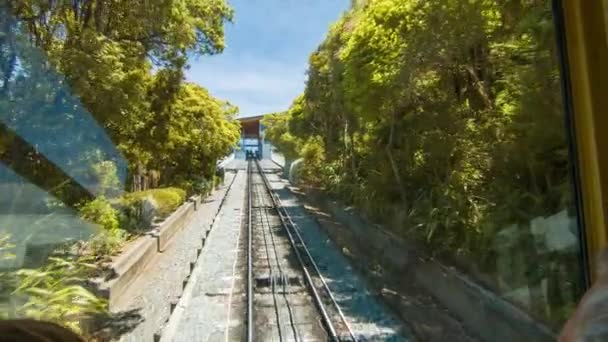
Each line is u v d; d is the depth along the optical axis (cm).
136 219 750
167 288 741
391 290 771
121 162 478
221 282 893
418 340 569
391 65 848
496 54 531
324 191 1557
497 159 520
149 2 471
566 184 143
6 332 72
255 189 1809
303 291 858
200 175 1136
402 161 977
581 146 130
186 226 1138
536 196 334
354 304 751
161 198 818
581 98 128
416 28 745
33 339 72
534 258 394
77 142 364
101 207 453
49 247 358
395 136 1009
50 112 321
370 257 1049
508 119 465
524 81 331
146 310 596
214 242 1202
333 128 1430
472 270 609
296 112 1373
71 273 392
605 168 123
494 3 521
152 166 680
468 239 637
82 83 352
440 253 733
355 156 1341
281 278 941
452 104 763
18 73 290
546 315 320
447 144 763
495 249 535
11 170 302
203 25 538
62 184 356
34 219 333
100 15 420
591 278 129
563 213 166
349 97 1088
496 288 506
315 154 1560
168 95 562
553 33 140
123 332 478
